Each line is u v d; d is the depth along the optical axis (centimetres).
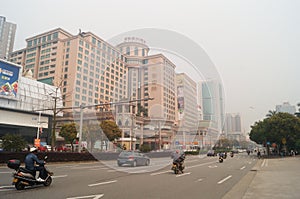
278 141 3953
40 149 2414
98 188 733
